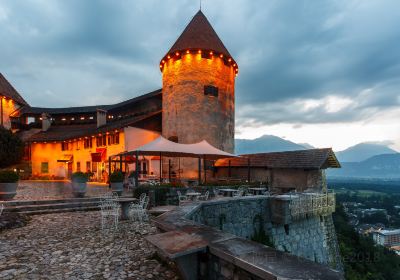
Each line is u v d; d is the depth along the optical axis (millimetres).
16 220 9344
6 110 36500
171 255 3682
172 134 27328
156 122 30000
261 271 2936
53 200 12602
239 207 13172
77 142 33906
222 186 17297
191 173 26297
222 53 27906
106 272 5199
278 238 15164
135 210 9938
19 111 39406
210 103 27266
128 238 7547
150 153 18625
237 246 3947
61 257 6070
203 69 27203
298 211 15492
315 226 18188
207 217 11070
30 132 38656
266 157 23703
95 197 13773
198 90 26969
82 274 5117
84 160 32562
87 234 8039
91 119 38906
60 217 10734
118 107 35812
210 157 21547
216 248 3863
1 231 8391
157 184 15688
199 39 28000
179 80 27359
